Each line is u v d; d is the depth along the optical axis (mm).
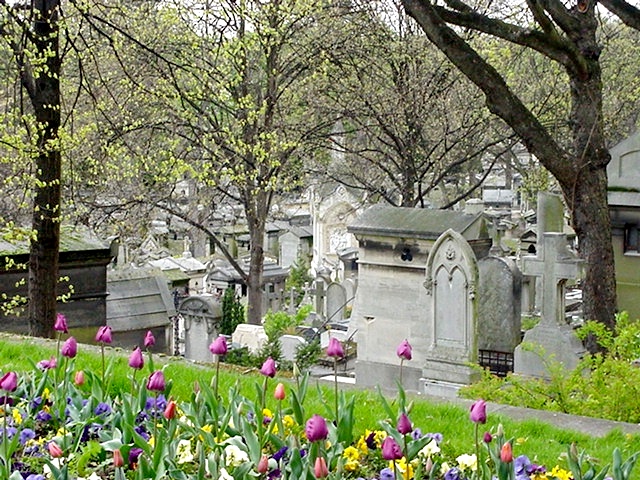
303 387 5520
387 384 16641
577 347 14242
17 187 15867
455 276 14203
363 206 38281
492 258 16641
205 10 21328
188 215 28375
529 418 7102
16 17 13180
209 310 20312
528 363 14461
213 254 41219
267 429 5254
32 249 13805
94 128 18500
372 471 5043
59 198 13953
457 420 6941
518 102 13242
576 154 13688
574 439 6602
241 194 25094
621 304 19469
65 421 5508
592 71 13477
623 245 19391
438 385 14320
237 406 5230
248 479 4352
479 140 29109
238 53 21094
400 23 26891
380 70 26234
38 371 6152
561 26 13508
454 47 12977
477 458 4305
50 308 13859
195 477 4418
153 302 18719
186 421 5383
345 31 24984
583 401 8797
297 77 24828
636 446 6457
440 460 5176
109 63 22219
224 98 20828
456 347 14281
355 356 19406
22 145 13258
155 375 4543
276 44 22984
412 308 16391
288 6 22375
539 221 17984
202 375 8047
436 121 27719
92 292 15820
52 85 13656
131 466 4719
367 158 26984
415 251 16344
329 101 27000
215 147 24234
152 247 37500
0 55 16203
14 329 15227
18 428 5156
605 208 13742
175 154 22906
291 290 32375
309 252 43906
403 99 25781
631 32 34781
